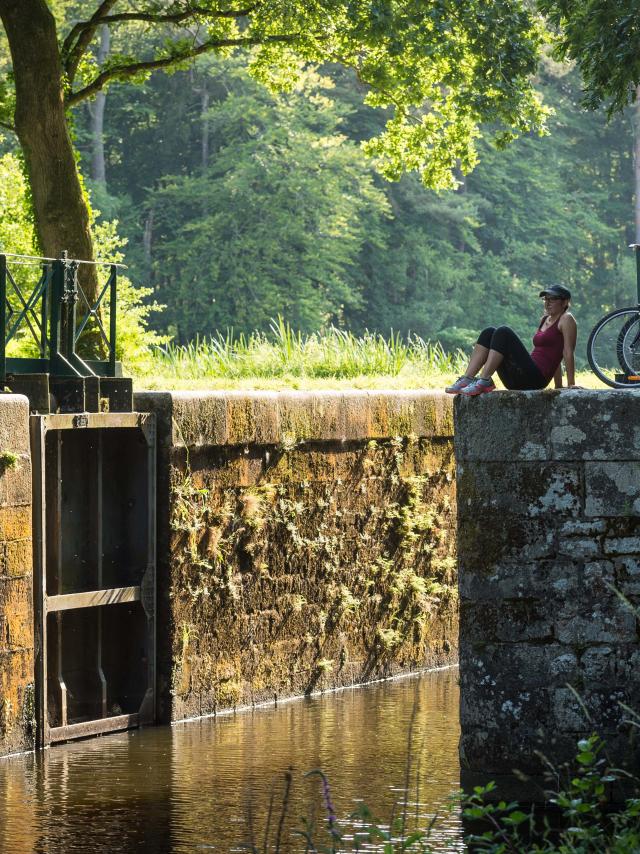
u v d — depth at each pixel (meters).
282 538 21.34
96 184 67.38
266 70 33.78
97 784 16.17
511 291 74.75
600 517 14.48
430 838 13.79
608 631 14.48
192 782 16.23
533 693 14.66
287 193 66.00
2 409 17.31
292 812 14.91
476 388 14.87
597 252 80.69
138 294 33.75
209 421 20.03
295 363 28.95
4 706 17.55
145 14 30.02
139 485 19.75
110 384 19.48
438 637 24.55
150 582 19.61
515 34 28.41
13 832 14.27
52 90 25.61
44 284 19.39
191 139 72.44
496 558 14.74
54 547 18.72
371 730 19.00
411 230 72.38
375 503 23.02
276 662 21.36
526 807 14.59
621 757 14.46
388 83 31.55
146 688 19.62
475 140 73.12
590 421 14.48
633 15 22.36
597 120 79.50
